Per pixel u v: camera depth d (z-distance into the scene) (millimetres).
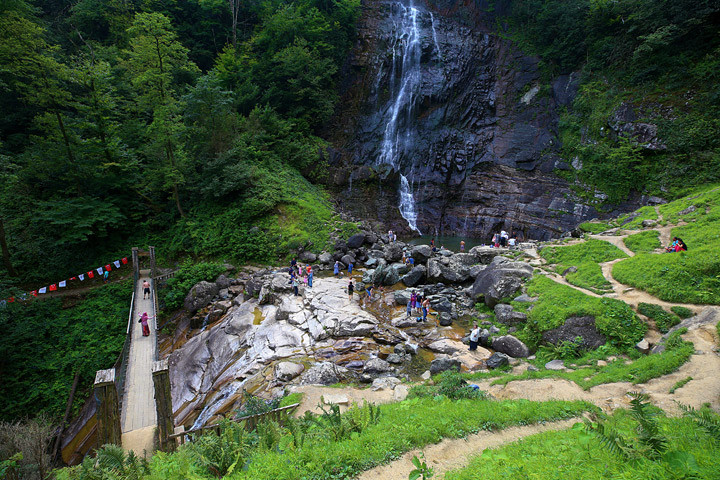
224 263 25969
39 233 25688
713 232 17844
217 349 17719
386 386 11961
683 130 28109
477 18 47438
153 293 22750
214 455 6504
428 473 5145
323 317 17734
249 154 31906
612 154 30844
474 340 14883
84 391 19422
